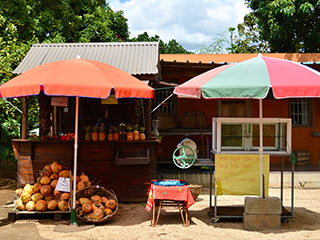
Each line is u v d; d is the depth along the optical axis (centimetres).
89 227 545
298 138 1080
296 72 505
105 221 580
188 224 557
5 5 949
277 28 1427
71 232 523
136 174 717
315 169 975
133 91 534
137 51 834
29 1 1071
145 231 528
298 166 1038
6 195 804
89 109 912
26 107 717
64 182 602
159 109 1054
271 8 1411
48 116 745
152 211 584
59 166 638
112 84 515
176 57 1173
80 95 495
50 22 1152
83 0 1656
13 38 953
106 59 796
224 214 582
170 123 1019
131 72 743
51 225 565
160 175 865
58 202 594
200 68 956
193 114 1036
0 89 527
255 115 1052
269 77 488
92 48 856
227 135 584
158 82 834
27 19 1020
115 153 714
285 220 573
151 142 714
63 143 707
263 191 558
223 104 1052
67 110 970
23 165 708
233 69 530
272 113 1052
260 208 537
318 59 1123
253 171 564
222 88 482
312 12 1413
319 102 1078
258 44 1922
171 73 998
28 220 595
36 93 498
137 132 709
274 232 521
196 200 745
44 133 734
